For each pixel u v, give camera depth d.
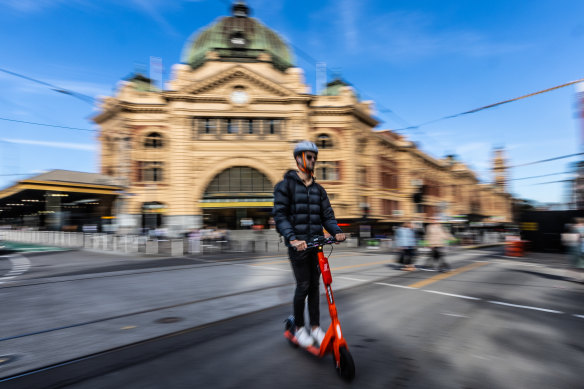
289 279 7.55
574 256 9.55
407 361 2.87
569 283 7.36
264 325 3.93
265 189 32.66
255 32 37.38
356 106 34.69
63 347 3.29
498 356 2.99
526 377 2.57
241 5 38.22
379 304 5.00
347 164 33.69
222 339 3.45
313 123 33.88
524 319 4.23
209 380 2.54
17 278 8.29
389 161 40.66
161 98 32.12
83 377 2.61
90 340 3.48
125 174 28.44
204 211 33.12
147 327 3.92
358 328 3.80
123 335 3.63
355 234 24.81
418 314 4.43
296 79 34.06
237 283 7.09
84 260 13.23
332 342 2.71
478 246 24.53
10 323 4.16
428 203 45.31
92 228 33.06
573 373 2.65
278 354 3.02
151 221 30.94
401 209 41.19
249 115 32.31
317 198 3.02
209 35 37.47
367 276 8.09
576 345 3.28
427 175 47.12
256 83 32.66
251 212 33.81
